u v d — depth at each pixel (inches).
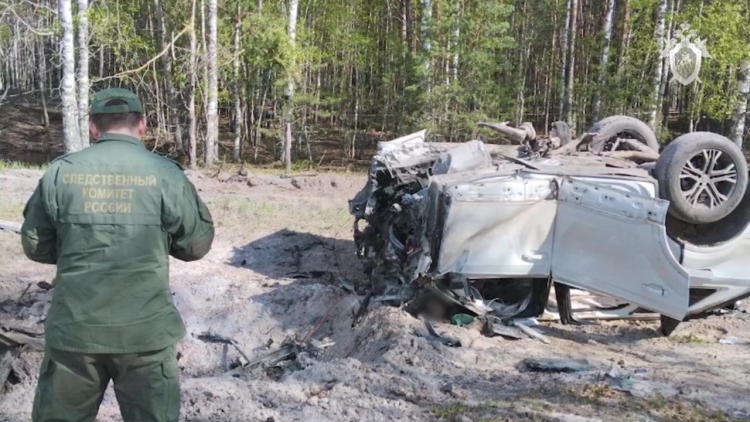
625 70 994.1
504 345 251.6
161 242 130.3
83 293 125.8
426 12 930.7
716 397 207.2
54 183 127.5
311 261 390.0
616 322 286.4
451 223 258.1
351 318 298.4
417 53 985.5
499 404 195.0
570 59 1085.8
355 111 1208.2
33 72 1736.0
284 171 853.8
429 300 273.0
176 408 134.2
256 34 958.4
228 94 1051.9
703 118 1164.5
